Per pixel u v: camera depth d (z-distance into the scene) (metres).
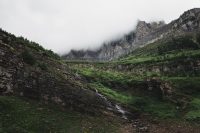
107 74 100.69
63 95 54.31
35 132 37.59
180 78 105.06
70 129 42.97
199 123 61.97
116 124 54.66
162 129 57.31
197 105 73.38
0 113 38.19
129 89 87.50
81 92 60.88
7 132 34.50
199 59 157.00
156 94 82.50
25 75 50.38
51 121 42.78
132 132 52.19
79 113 52.31
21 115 40.16
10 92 45.38
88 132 44.62
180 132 56.25
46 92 51.47
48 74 56.84
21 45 59.00
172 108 72.19
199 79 99.50
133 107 70.19
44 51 71.88
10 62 49.34
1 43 51.22
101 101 63.50
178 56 178.62
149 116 65.88
